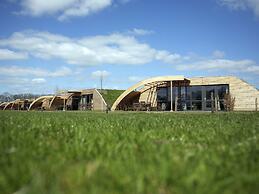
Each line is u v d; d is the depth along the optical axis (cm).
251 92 4441
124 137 510
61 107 7725
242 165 287
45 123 859
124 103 5641
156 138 530
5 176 242
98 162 280
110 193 210
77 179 235
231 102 4491
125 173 254
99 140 460
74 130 634
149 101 5406
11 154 333
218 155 335
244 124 890
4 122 850
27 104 9431
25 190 214
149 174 249
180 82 4969
